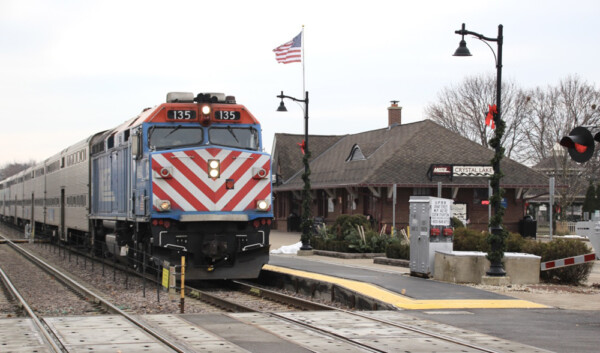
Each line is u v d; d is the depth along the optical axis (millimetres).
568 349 9508
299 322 11672
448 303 13867
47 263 28047
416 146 41625
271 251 31609
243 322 11805
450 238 18422
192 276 18203
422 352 9164
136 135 18625
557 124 55531
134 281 21094
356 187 40875
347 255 27672
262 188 18578
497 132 17812
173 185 17812
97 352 9117
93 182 27141
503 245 17156
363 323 11633
